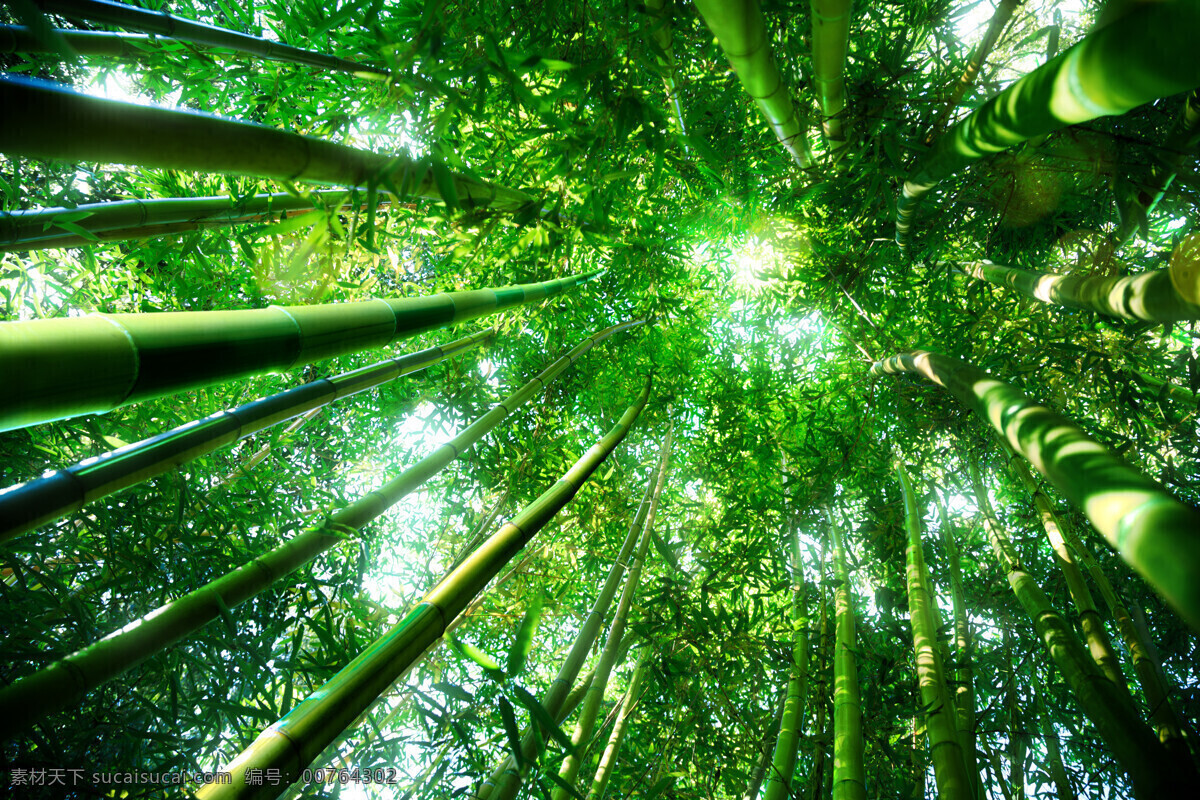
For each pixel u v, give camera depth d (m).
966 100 3.04
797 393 4.59
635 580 3.36
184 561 2.61
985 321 3.65
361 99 2.49
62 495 1.35
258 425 1.98
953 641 3.64
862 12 3.06
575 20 2.36
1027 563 3.94
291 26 2.52
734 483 4.41
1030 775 3.32
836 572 3.65
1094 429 3.43
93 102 1.08
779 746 2.71
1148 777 1.75
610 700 4.48
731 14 1.97
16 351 0.92
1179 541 0.90
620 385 4.71
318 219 2.23
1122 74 1.23
